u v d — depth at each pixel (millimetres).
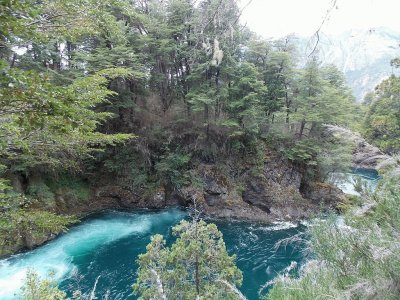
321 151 25188
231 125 25156
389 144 6512
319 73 26594
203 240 11055
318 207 25141
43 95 3971
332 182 27781
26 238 18281
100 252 18812
